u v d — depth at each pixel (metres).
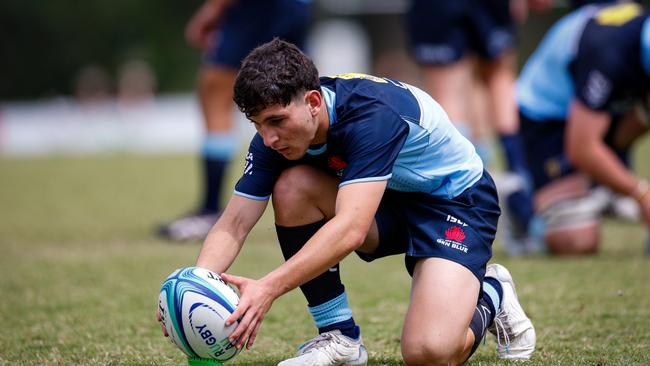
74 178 46.16
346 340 11.70
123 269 19.72
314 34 103.38
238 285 10.47
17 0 115.38
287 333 14.09
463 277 11.33
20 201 36.00
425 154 11.62
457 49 22.83
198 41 24.44
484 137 24.34
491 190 12.23
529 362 11.85
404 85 11.88
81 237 25.22
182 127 75.62
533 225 21.28
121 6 117.44
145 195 37.44
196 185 41.31
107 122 77.94
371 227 12.06
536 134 21.02
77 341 13.48
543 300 15.80
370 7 97.94
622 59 18.47
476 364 11.87
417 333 11.02
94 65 119.25
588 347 12.59
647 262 19.20
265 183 11.66
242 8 23.44
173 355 12.55
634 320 14.14
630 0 20.34
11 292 17.36
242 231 11.61
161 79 117.31
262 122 10.48
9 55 117.50
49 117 81.69
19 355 12.70
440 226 11.69
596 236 20.56
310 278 10.59
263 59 10.41
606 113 19.00
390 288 17.48
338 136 10.99
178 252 22.02
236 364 12.20
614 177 19.17
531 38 94.50
